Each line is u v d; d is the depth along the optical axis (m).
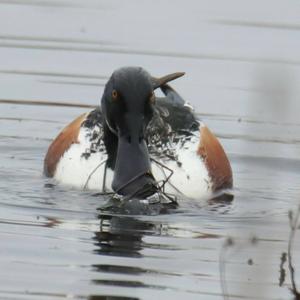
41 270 10.44
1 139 16.08
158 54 19.69
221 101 17.61
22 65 19.17
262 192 14.16
